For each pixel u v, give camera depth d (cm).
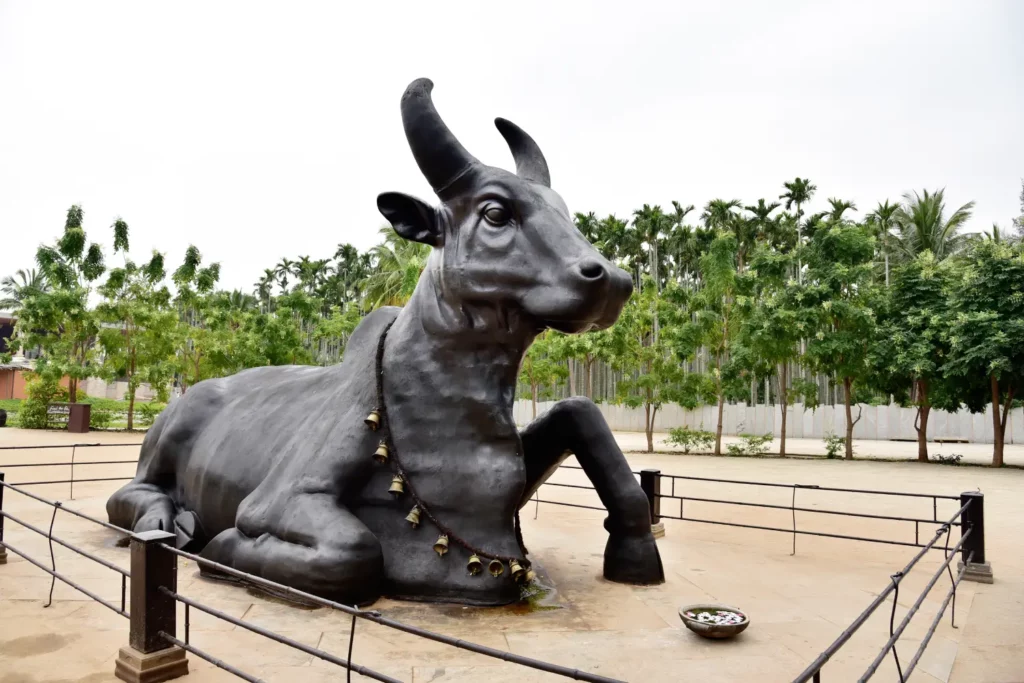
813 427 2539
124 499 514
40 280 4147
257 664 290
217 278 2947
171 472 524
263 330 2292
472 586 367
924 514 793
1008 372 1494
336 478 384
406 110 367
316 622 337
